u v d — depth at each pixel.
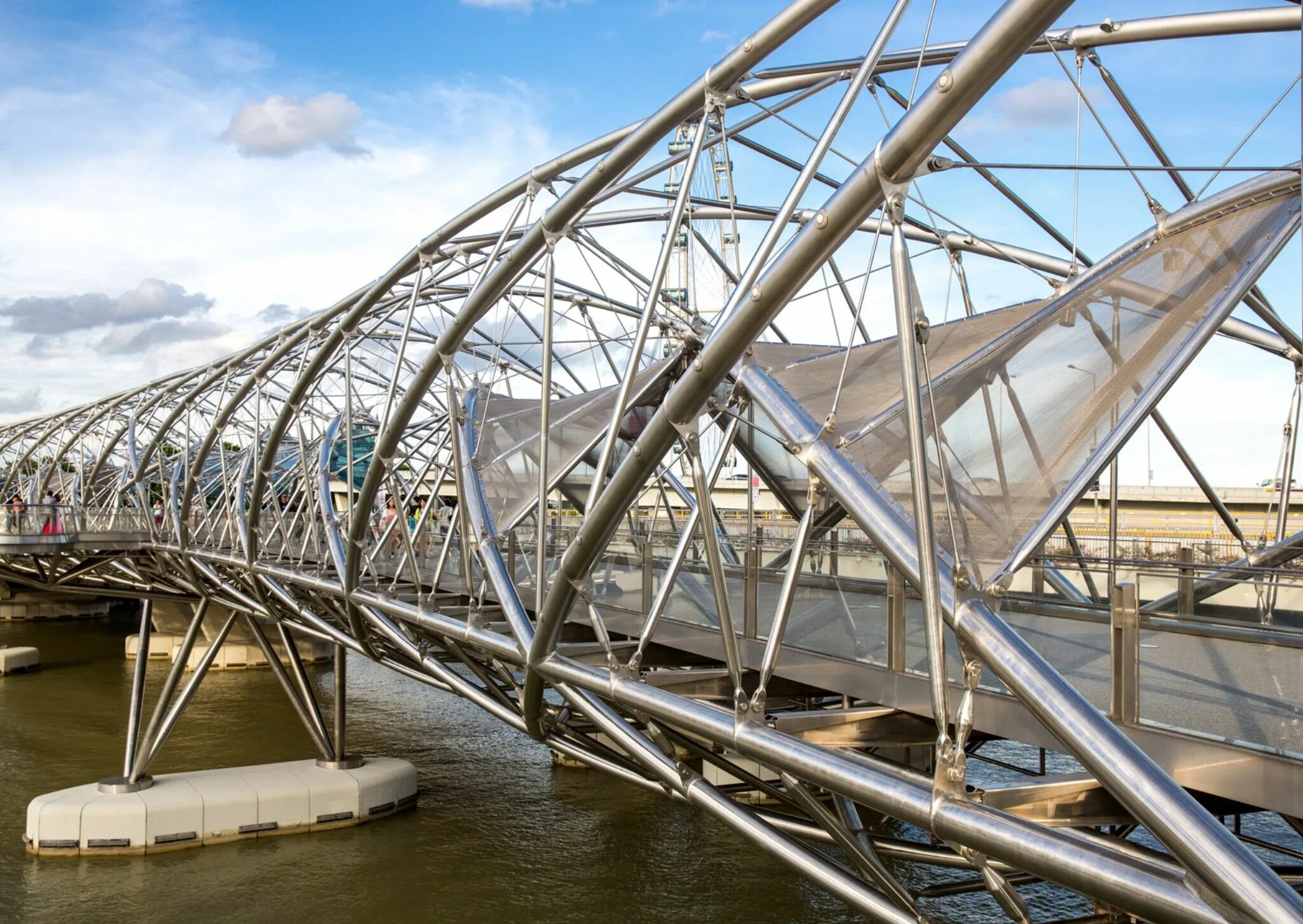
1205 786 9.65
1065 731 7.27
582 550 12.85
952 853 11.92
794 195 10.28
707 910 25.11
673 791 15.18
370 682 55.56
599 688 13.45
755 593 16.25
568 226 15.46
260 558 36.09
